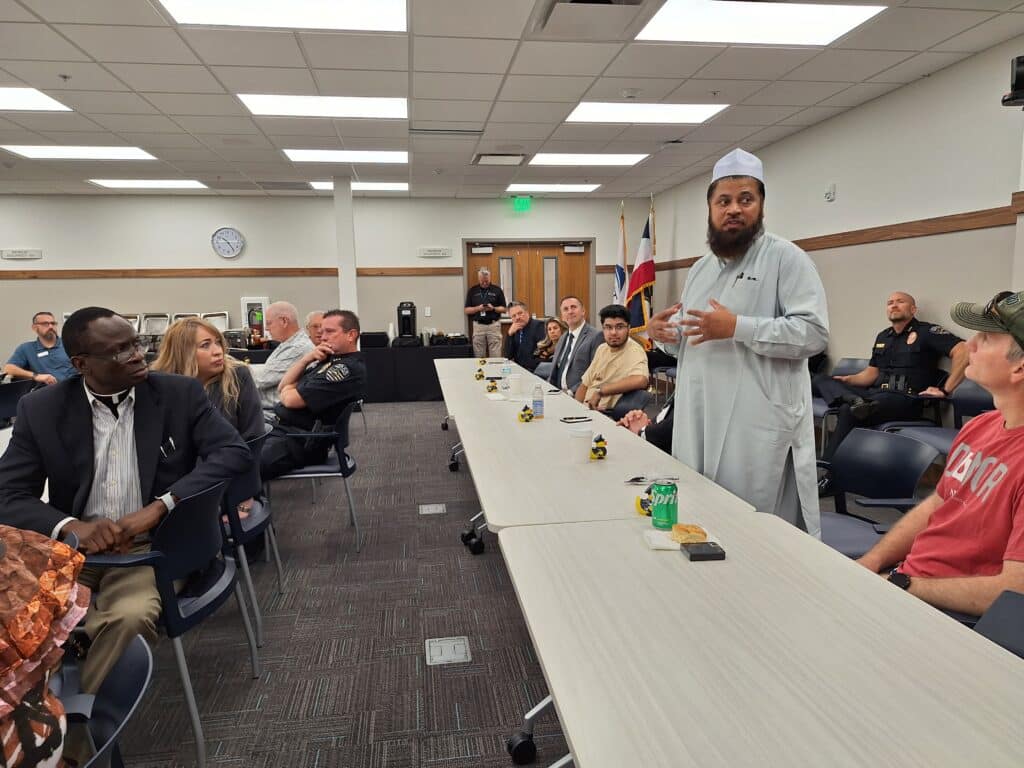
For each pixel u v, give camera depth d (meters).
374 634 2.33
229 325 8.57
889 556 1.60
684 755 0.73
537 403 2.99
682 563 1.25
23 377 5.45
